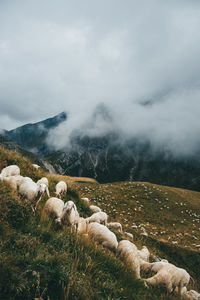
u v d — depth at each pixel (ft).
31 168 37.68
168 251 80.28
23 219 17.78
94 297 11.76
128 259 20.18
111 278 14.67
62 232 18.60
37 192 23.32
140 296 14.32
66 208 22.43
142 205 161.58
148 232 112.88
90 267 14.28
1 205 17.72
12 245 13.75
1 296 9.80
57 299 10.57
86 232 23.40
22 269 11.91
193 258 81.25
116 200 163.73
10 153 38.29
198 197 208.85
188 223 145.48
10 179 25.79
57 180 40.22
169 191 205.77
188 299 20.77
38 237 15.56
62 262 13.25
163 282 18.75
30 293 10.44
